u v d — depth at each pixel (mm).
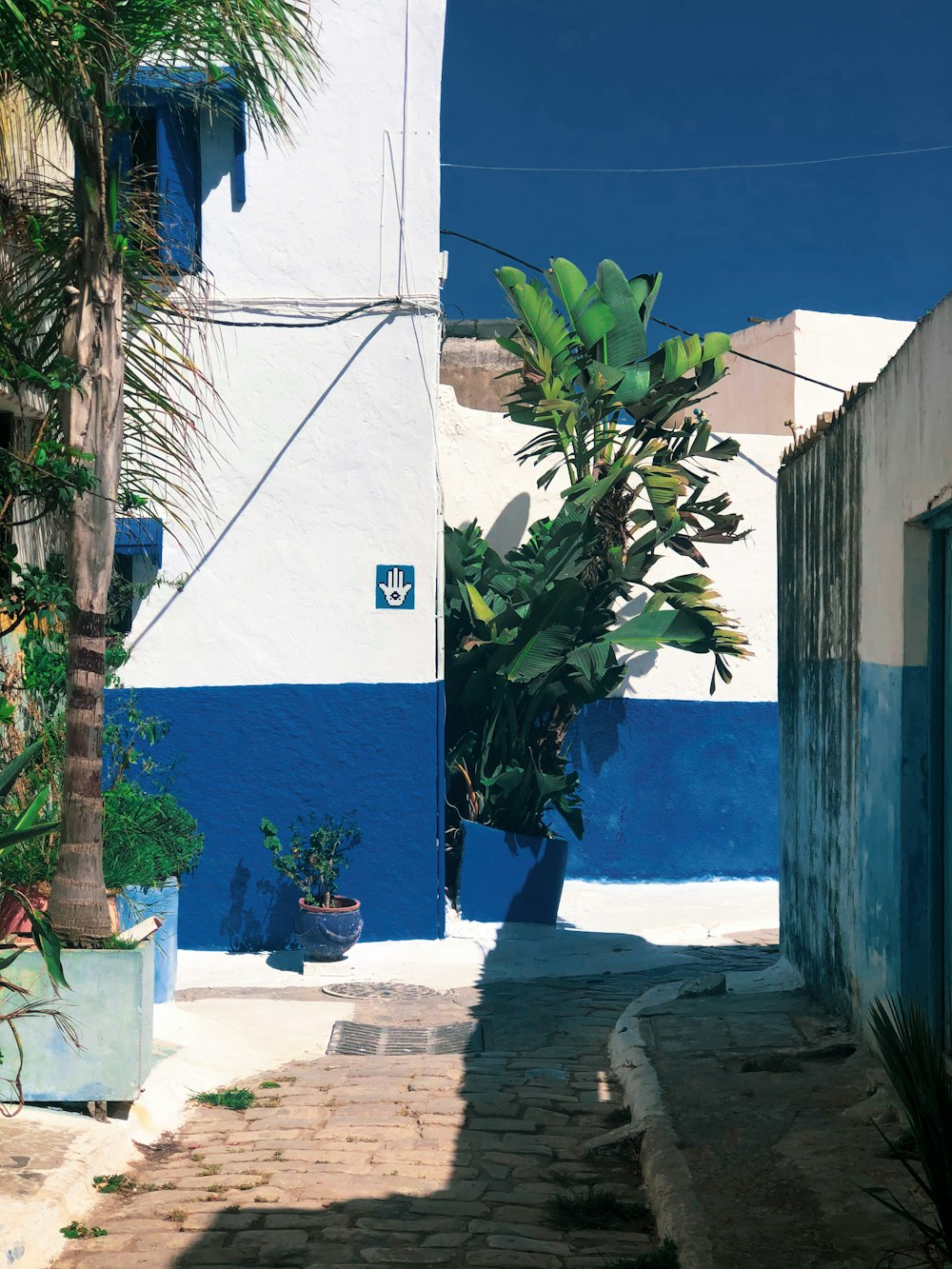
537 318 12930
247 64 6922
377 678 11594
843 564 8070
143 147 11094
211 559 11477
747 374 20875
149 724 10188
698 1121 5992
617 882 15750
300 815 11516
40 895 6805
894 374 6750
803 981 9195
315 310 11578
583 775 15695
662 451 14109
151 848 8422
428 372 11617
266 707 11500
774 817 16453
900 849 6438
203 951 11398
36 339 7512
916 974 6352
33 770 7793
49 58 6125
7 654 8266
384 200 11602
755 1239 4590
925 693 6477
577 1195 5512
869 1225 4633
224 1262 4691
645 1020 8289
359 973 10625
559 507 15750
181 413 7457
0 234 6758
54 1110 6148
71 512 6414
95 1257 4750
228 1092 7051
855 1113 5883
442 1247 4871
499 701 12953
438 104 11625
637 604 16094
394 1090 7188
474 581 13555
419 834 11625
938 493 5879
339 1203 5344
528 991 10008
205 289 10086
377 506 11602
